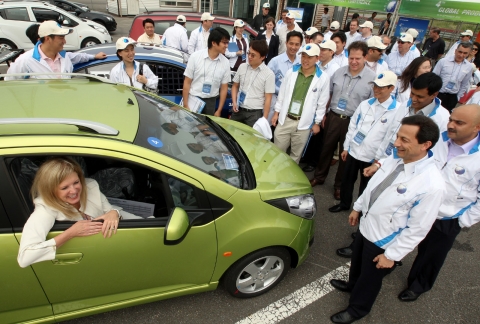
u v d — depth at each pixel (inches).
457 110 75.4
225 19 277.0
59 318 75.0
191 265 80.6
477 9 286.2
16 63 128.3
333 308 96.6
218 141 95.2
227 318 90.5
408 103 102.3
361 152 122.8
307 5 494.6
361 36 282.7
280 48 270.2
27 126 64.5
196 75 149.6
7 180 61.8
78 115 72.5
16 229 63.4
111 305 78.8
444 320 96.2
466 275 114.7
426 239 93.7
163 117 88.4
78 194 66.6
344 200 142.4
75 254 67.2
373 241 76.5
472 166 78.5
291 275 107.7
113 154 66.1
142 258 74.0
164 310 91.4
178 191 73.7
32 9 342.6
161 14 263.7
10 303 68.7
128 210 79.0
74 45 373.4
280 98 149.6
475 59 258.1
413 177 66.1
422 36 361.7
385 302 100.8
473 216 83.4
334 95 146.3
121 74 136.2
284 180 94.2
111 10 671.1
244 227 81.0
